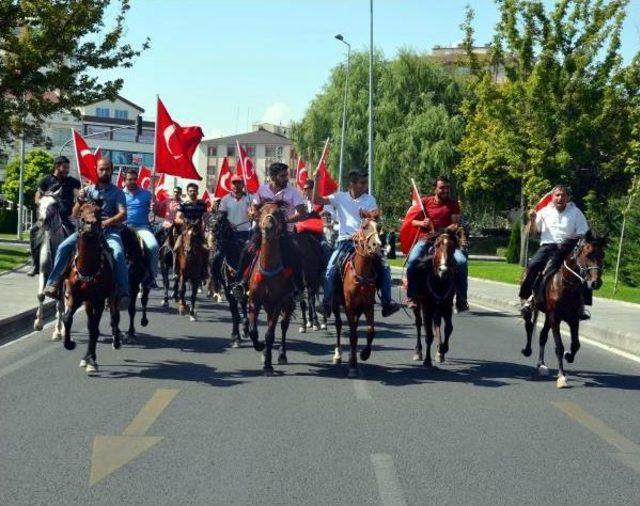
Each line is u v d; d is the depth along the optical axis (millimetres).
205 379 10828
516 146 38875
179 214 18469
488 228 84438
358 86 64125
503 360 13336
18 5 29672
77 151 22438
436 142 60344
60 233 14227
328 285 12047
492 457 7316
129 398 9508
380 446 7590
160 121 20156
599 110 37406
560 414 9227
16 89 30625
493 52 39625
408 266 12508
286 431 8078
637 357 14219
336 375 11375
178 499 6027
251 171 26281
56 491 6176
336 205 12281
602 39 37062
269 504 5945
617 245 34031
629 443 7980
